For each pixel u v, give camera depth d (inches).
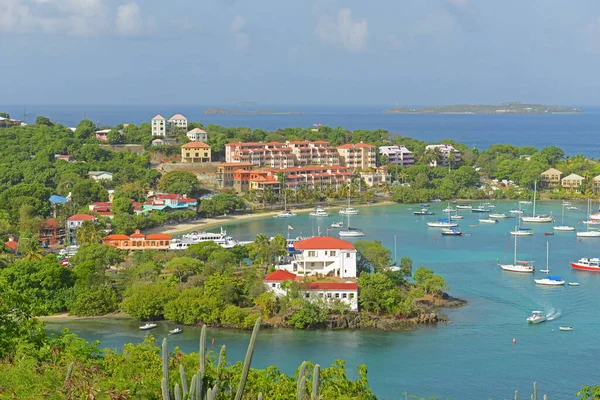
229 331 7741.1
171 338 7495.1
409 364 6786.4
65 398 3548.2
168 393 3139.8
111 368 4451.3
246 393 4028.1
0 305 4628.4
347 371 6589.6
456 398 6033.5
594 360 6904.5
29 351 4244.6
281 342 7396.7
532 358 6948.8
